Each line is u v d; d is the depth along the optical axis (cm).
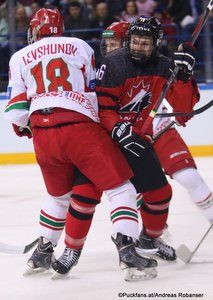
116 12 2186
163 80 914
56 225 945
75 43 906
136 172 929
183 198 1503
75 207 900
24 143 2098
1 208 1483
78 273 953
